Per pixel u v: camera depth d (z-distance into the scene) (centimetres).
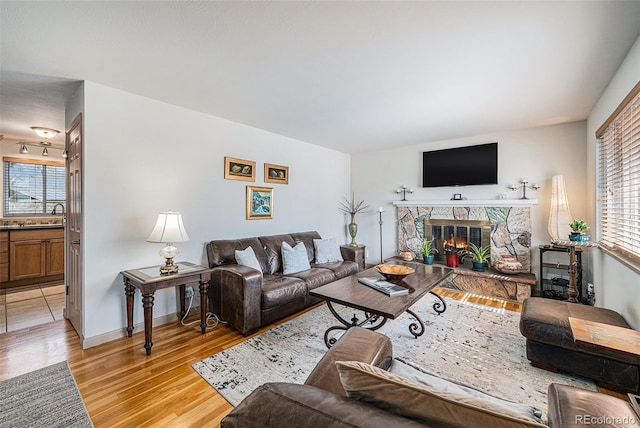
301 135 438
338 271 379
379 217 555
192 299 313
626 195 229
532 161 398
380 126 388
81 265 250
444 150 470
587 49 197
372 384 86
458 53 202
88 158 244
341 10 156
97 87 249
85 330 243
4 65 213
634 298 203
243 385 191
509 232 412
